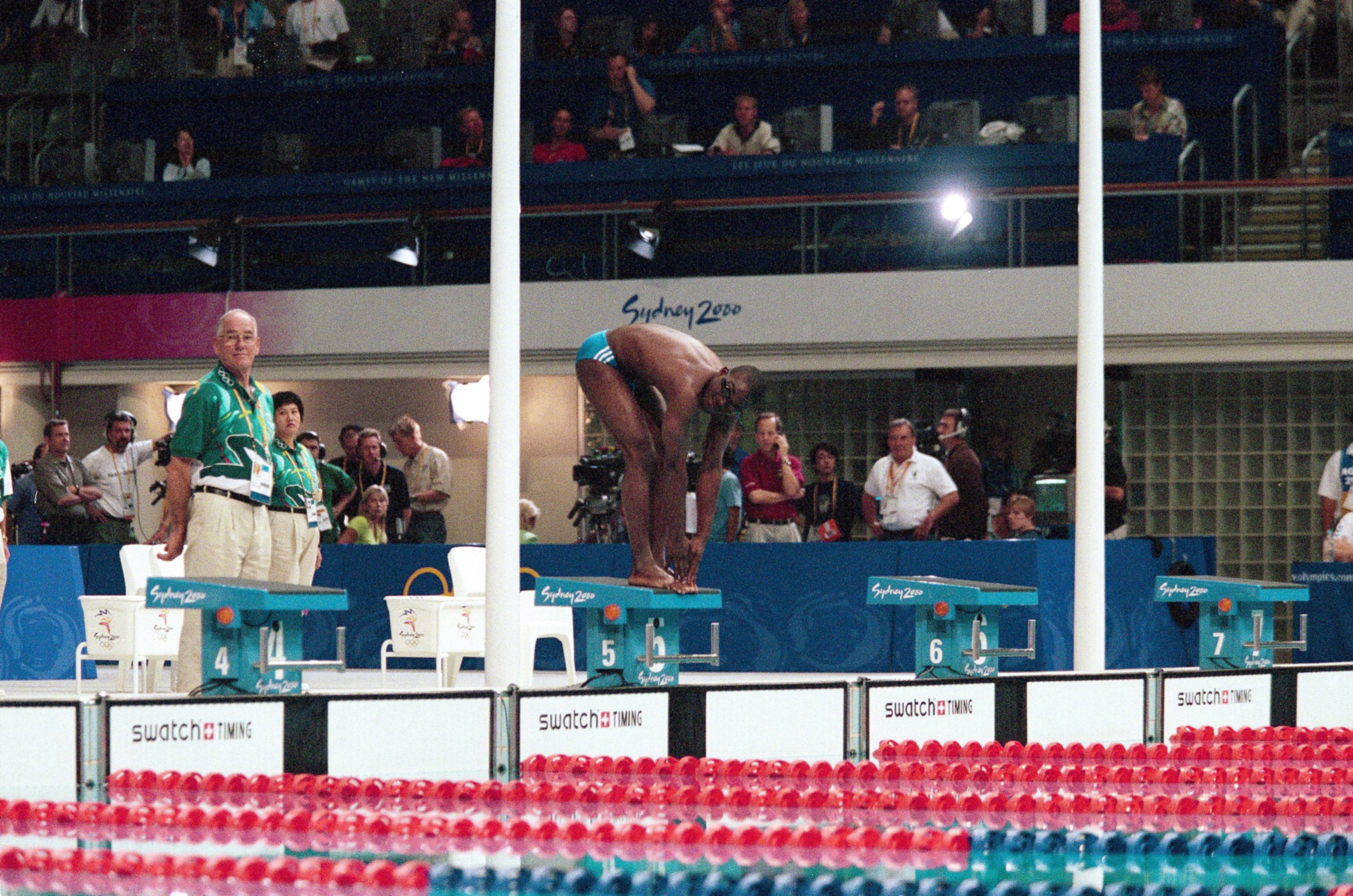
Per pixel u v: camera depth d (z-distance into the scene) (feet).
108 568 58.18
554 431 81.35
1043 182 75.20
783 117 81.00
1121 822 28.96
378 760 32.83
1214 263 69.72
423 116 89.10
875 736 36.76
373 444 60.90
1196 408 72.33
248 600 32.63
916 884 22.94
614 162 80.18
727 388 36.73
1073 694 39.37
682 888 22.45
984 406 79.30
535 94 89.25
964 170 76.23
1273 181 70.44
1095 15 46.11
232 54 93.91
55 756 30.63
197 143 91.76
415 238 77.97
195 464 38.27
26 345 80.94
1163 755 37.70
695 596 37.17
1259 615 45.11
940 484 56.54
